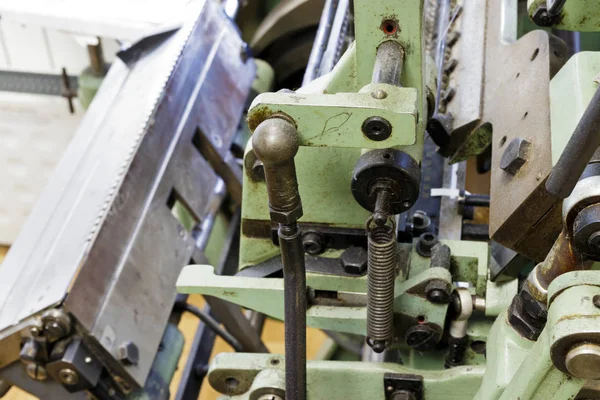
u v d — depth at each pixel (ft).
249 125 3.30
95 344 5.33
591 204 3.06
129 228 5.85
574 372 2.83
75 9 7.79
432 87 4.54
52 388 5.57
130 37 7.83
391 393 4.59
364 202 3.93
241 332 6.97
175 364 6.28
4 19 8.13
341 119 3.20
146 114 6.37
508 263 4.69
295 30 8.30
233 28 7.86
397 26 3.67
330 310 4.74
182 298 6.65
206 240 7.16
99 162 6.30
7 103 9.61
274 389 4.59
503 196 4.21
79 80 8.90
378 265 3.84
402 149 3.88
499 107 4.87
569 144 2.65
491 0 6.09
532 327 3.57
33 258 5.89
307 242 4.62
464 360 4.88
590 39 7.31
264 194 4.60
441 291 4.43
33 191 10.64
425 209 5.95
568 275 2.93
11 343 5.35
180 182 6.47
